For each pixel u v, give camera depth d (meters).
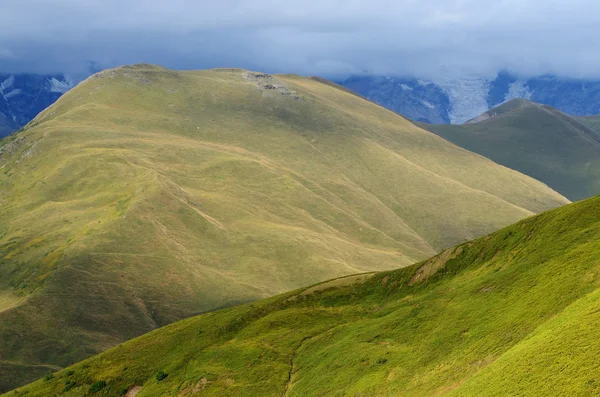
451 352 73.12
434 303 92.00
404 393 69.00
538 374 50.97
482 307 80.19
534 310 68.94
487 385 55.03
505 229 102.25
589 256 73.00
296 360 95.50
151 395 97.12
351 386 78.12
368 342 89.69
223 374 95.19
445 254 109.38
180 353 108.94
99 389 104.25
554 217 92.19
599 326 52.06
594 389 44.44
